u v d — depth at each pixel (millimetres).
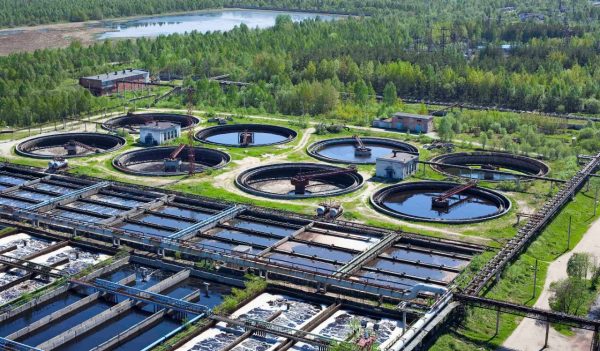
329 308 152875
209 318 147500
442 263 178750
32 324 148500
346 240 191250
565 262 182000
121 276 174250
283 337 141375
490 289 161500
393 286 161375
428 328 139625
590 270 172375
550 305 155125
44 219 197500
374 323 148625
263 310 154375
